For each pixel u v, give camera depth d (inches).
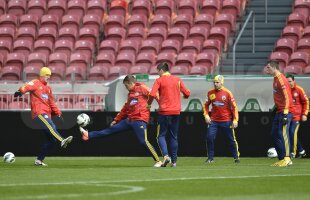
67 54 3029.0
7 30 3184.1
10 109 2343.8
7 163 1843.0
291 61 2822.3
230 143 1863.9
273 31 3097.9
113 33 3117.6
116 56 3011.8
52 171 1451.8
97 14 3277.6
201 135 2196.1
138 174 1355.8
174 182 1164.5
